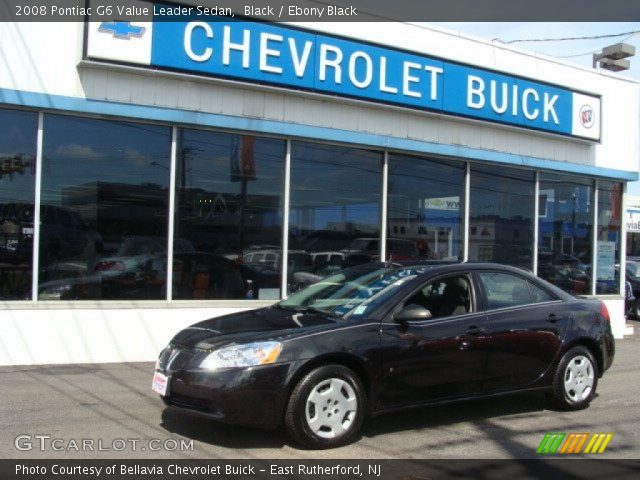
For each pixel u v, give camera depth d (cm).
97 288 881
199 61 920
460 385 614
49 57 844
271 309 663
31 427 590
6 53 822
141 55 881
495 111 1209
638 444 582
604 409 711
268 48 973
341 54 1037
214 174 959
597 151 1380
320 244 1041
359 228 1081
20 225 841
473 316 633
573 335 692
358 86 1052
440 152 1148
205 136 953
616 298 1388
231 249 970
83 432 577
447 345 604
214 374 525
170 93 918
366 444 563
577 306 716
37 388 731
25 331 840
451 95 1155
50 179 856
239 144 979
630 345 1245
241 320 614
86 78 864
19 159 841
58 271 860
